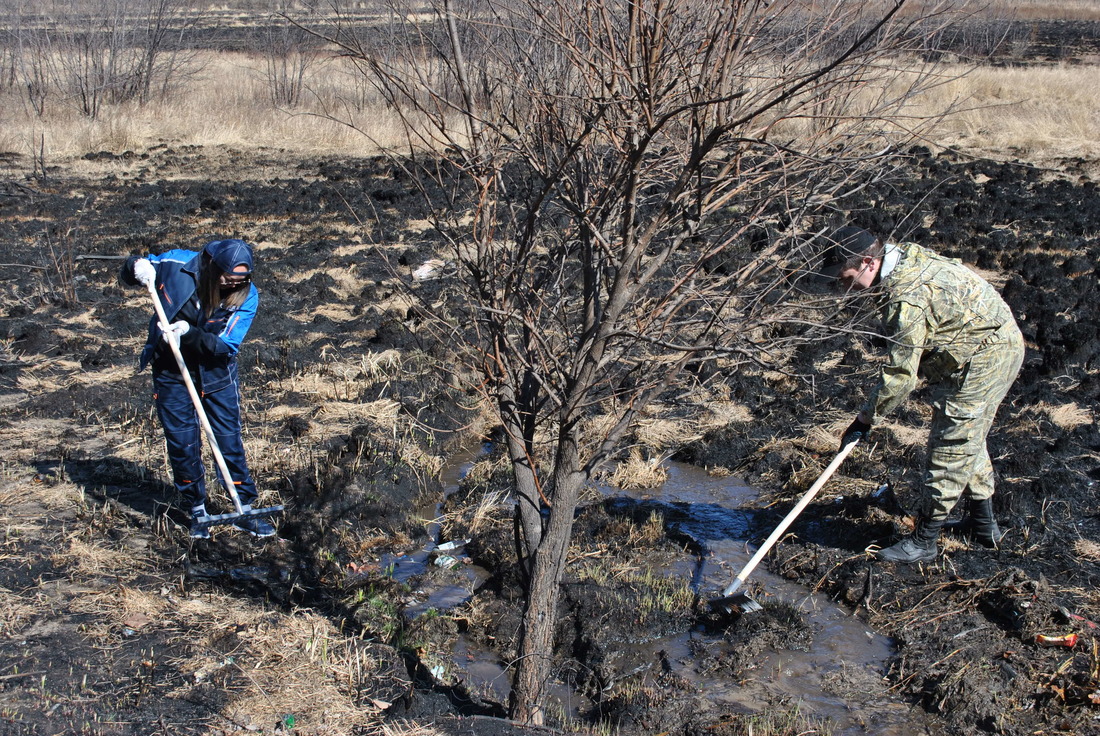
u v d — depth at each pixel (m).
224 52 26.67
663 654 4.64
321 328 8.98
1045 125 20.41
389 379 7.71
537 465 5.67
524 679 3.72
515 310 3.58
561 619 4.87
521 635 3.74
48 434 6.59
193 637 4.35
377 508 5.90
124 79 23.41
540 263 3.86
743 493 6.30
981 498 5.14
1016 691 4.19
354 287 10.41
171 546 5.18
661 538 5.68
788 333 8.20
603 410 7.11
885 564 5.18
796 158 3.13
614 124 3.07
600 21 2.93
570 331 3.86
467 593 5.18
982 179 16.31
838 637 4.74
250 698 3.92
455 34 3.32
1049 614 4.59
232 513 5.12
